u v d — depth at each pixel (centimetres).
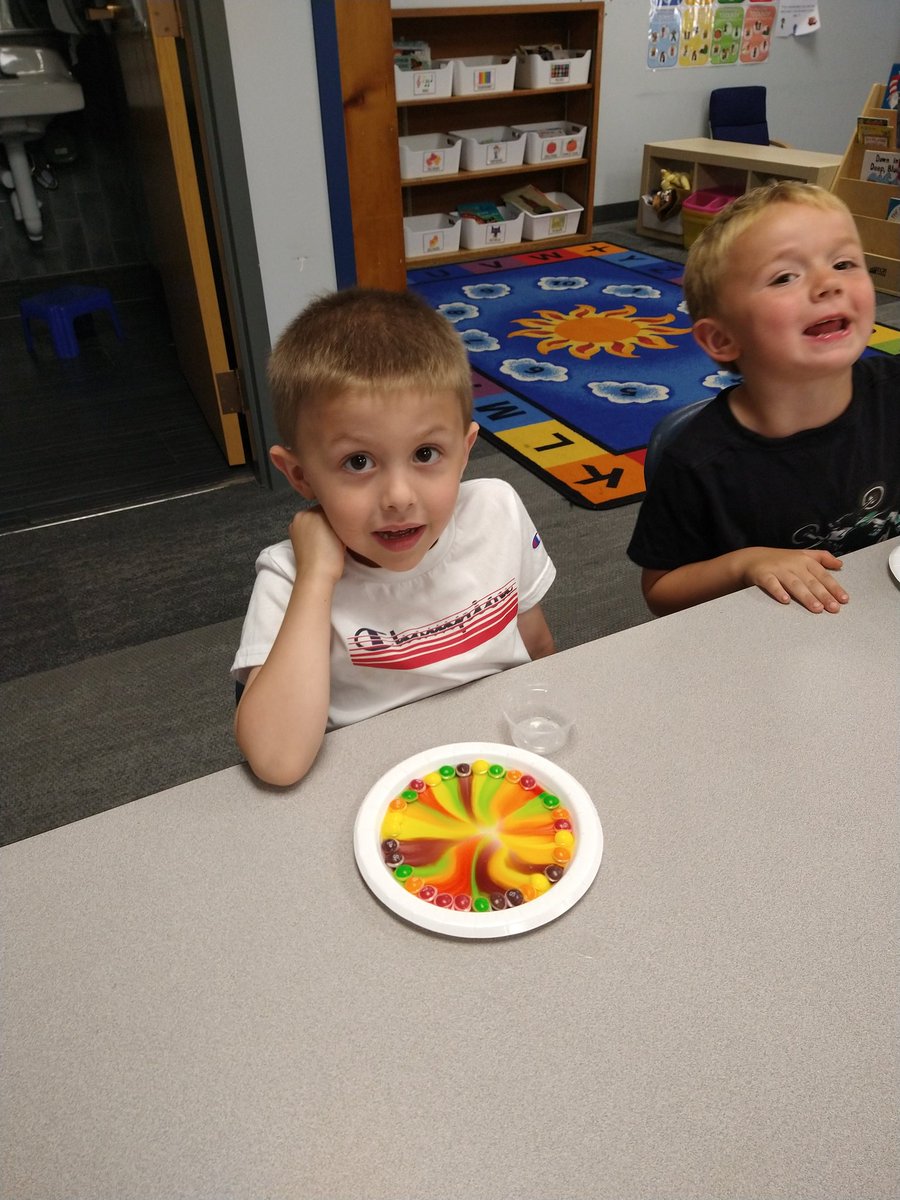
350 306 79
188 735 173
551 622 201
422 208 481
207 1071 49
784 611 87
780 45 535
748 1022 50
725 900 58
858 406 111
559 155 473
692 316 113
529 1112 46
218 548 238
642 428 289
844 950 54
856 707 74
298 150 228
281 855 63
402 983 53
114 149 436
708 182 484
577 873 59
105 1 347
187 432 311
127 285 467
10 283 444
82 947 56
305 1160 44
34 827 153
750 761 69
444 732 74
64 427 320
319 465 76
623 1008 51
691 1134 45
